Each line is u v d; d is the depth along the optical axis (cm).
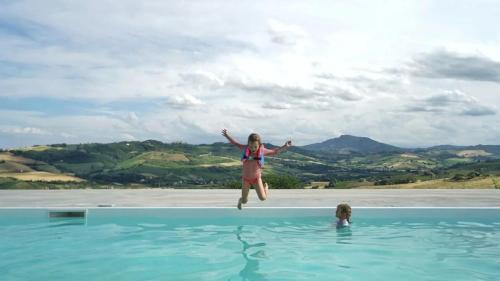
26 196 1010
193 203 813
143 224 670
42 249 502
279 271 409
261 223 673
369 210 708
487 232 600
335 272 405
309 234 586
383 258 456
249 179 622
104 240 551
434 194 1068
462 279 381
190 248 505
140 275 396
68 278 387
